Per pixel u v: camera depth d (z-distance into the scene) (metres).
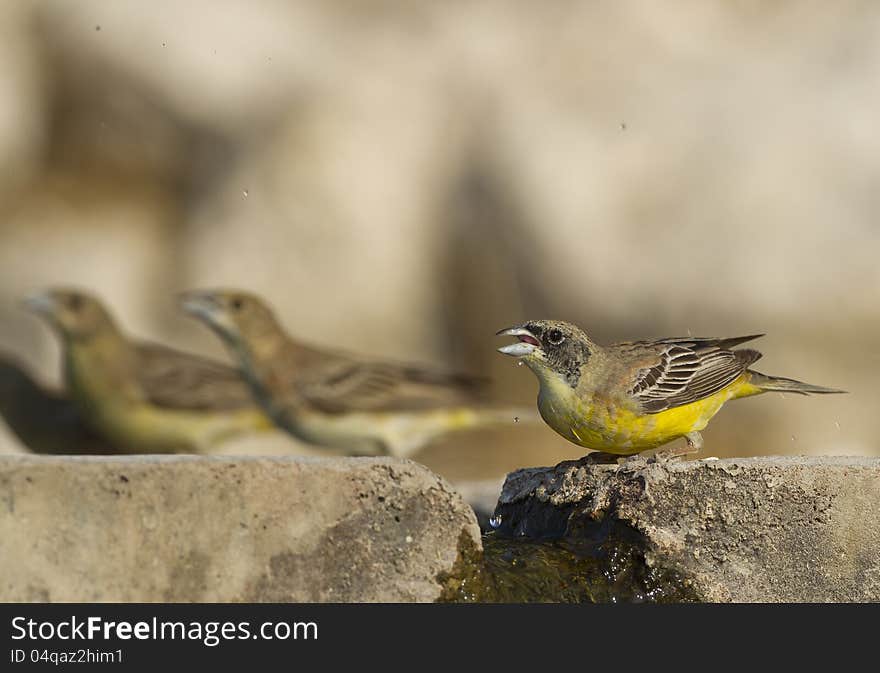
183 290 15.86
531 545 6.64
